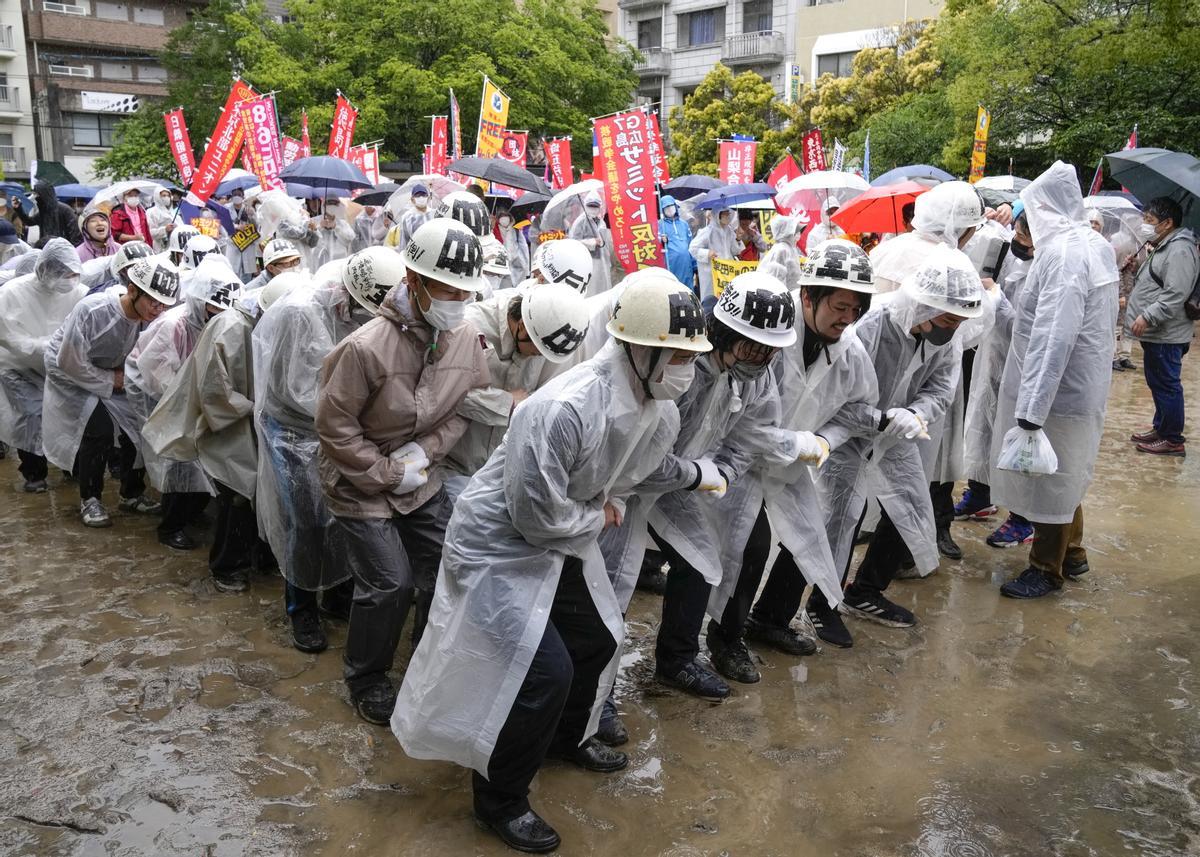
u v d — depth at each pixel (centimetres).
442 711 306
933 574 552
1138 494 692
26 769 346
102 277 732
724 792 342
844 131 2486
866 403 426
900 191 748
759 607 463
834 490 445
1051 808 334
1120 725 389
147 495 677
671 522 395
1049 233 493
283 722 382
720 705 404
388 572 368
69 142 3559
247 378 475
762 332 340
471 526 311
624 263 748
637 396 305
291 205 813
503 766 306
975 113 1833
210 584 519
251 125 1076
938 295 410
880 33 2819
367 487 360
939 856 308
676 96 3669
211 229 1188
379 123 2348
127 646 443
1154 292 779
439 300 343
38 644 443
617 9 3912
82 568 536
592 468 304
